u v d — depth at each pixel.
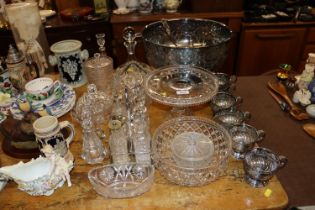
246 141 0.84
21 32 1.28
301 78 1.25
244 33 2.14
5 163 0.84
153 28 1.25
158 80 1.06
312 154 0.99
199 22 1.27
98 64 1.09
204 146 0.83
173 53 1.01
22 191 0.75
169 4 2.05
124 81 1.00
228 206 0.70
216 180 0.77
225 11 2.04
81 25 1.96
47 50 1.40
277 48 2.22
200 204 0.71
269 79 1.38
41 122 0.76
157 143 0.86
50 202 0.72
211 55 1.03
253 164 0.78
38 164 0.72
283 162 0.77
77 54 1.15
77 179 0.78
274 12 2.20
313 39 2.20
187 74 1.07
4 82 1.15
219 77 1.16
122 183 0.77
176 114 1.01
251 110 1.19
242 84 1.35
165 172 0.76
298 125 1.11
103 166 0.78
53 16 2.10
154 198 0.73
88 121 0.81
